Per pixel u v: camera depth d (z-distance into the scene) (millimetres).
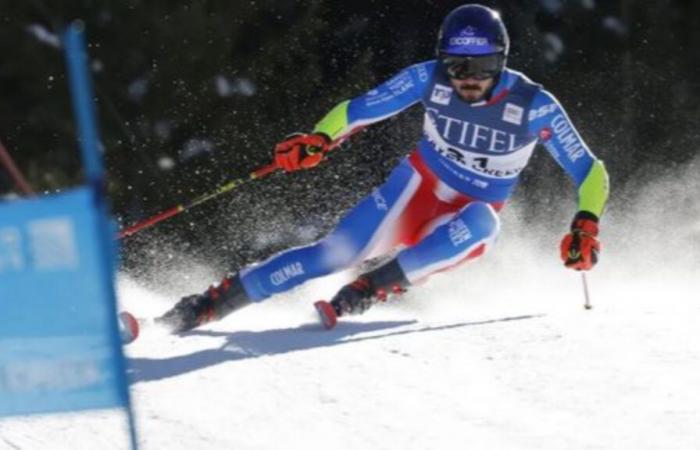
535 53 43781
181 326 18125
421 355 14930
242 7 36812
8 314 9461
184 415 13016
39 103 36781
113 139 36344
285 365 14773
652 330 15508
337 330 17469
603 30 44969
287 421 12648
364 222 19000
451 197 19219
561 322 16328
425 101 18797
